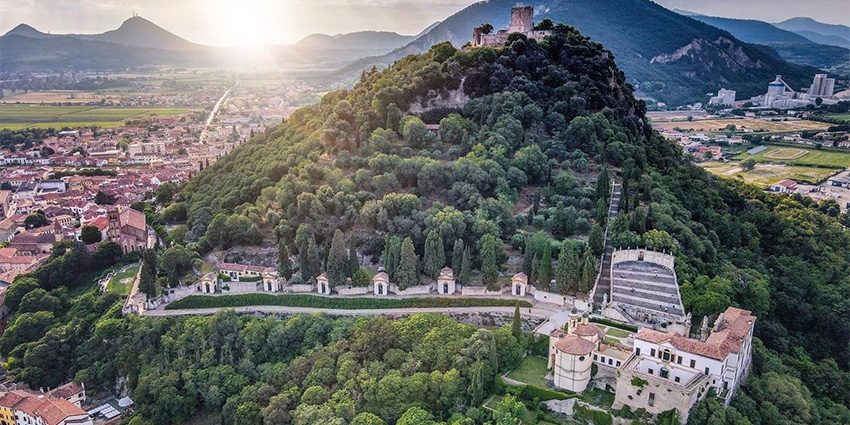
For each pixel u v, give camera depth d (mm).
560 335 143500
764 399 134875
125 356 185250
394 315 180500
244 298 197875
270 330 178750
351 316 184375
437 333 158375
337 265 195625
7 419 173250
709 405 119812
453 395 142250
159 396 168125
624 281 168500
